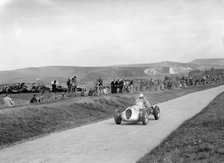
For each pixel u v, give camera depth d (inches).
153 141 491.2
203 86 2883.9
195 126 576.1
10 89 1411.2
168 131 582.9
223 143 387.5
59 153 415.8
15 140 573.3
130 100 1331.2
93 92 1369.3
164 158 341.7
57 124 751.1
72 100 1040.8
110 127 656.4
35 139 529.7
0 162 376.5
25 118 711.1
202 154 344.8
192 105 1135.0
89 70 6023.6
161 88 2100.1
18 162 372.8
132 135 549.0
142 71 6122.1
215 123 575.2
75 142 492.4
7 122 646.5
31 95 1350.9
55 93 1434.5
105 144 472.1
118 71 5615.2
